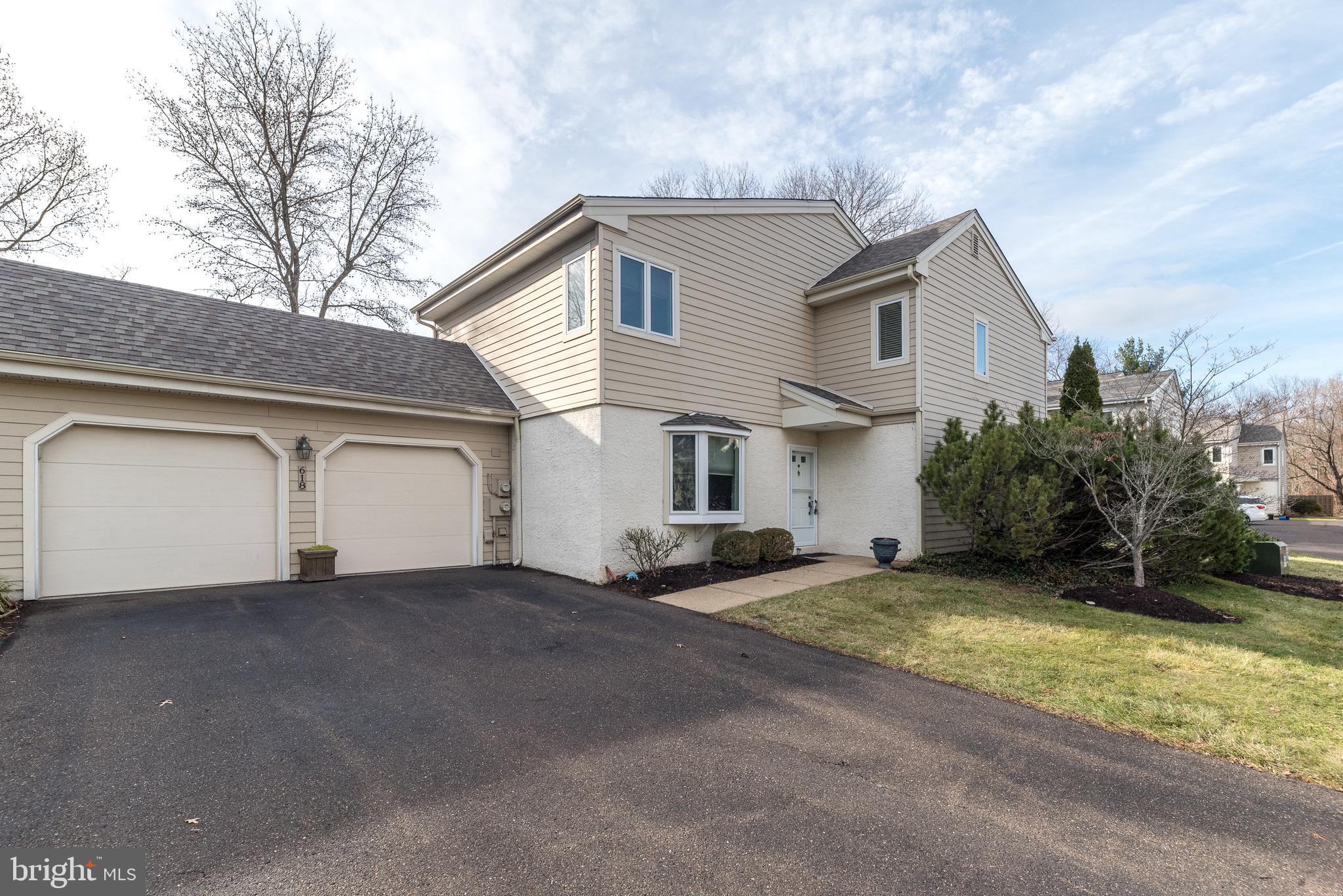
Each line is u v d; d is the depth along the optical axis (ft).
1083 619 21.07
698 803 9.75
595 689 14.90
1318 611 24.14
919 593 24.76
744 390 34.42
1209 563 30.63
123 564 23.77
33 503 21.80
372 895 7.42
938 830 9.07
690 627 20.57
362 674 15.52
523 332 33.63
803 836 8.84
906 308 34.50
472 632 19.54
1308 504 106.93
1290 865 8.36
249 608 21.68
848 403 33.96
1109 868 8.21
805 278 38.65
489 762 11.05
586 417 28.60
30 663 15.43
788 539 32.83
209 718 12.62
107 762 10.68
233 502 26.27
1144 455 26.05
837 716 13.47
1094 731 12.82
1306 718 13.23
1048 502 26.08
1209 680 15.47
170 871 7.77
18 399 21.65
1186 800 10.09
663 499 30.25
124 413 23.63
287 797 9.70
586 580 28.14
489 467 33.76
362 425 29.60
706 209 32.63
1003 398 41.98
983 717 13.52
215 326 28.02
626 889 7.62
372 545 29.86
